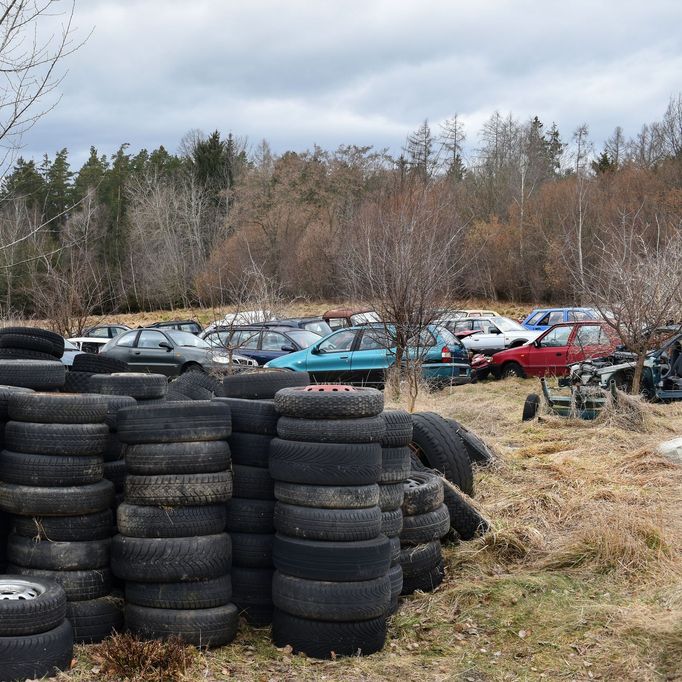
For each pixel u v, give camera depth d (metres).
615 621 6.09
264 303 28.94
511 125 80.25
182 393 10.49
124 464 6.65
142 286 55.06
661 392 16.19
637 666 5.52
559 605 6.52
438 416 9.27
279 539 6.04
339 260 36.50
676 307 16.47
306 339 21.88
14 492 5.90
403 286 16.11
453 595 6.82
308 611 5.81
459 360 19.84
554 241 47.72
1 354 10.37
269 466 6.17
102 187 77.62
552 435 13.27
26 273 30.70
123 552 5.89
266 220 62.31
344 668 5.63
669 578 6.87
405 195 27.59
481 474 10.05
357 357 18.94
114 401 6.67
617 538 7.34
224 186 77.31
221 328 21.05
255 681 5.39
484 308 51.12
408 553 6.96
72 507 5.92
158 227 66.25
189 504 5.90
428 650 5.97
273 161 70.50
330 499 5.91
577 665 5.61
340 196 67.19
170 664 5.41
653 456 10.81
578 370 16.36
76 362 9.68
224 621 5.90
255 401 6.43
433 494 7.22
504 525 8.12
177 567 5.81
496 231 54.16
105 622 5.96
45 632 5.26
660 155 64.38
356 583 5.84
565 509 8.53
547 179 69.00
